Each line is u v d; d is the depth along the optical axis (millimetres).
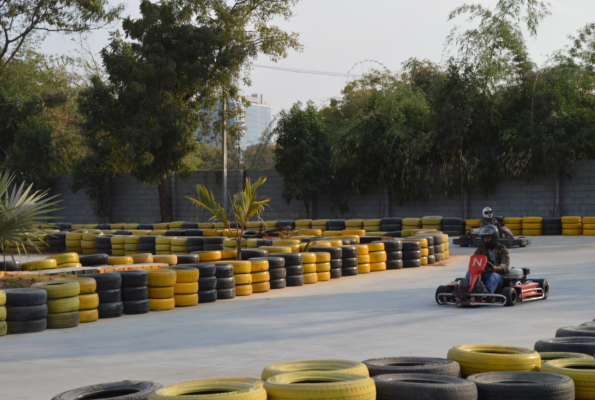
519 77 55062
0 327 15109
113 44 57312
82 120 74688
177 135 56469
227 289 20953
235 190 63375
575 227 46062
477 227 40719
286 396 7367
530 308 17391
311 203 60656
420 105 58375
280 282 23250
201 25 57031
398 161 55500
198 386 7594
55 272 21281
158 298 18938
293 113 59656
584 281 22656
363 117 57312
